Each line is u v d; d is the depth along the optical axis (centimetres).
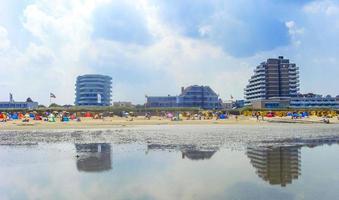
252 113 15375
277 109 17288
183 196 1555
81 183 1853
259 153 2988
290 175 1995
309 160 2573
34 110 15262
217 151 3136
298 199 1477
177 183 1814
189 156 2822
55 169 2291
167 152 3089
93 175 2066
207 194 1578
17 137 4906
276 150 3197
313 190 1623
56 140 4381
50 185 1827
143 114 15562
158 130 6378
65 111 14862
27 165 2462
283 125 8269
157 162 2523
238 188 1678
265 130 6247
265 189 1653
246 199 1488
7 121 10069
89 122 9569
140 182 1848
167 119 12069
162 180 1894
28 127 7381
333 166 2295
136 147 3500
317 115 14250
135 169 2244
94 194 1627
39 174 2125
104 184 1820
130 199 1527
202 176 1989
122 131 6138
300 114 13575
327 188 1661
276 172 2092
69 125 8100
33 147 3619
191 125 8412
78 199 1557
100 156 2872
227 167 2289
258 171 2133
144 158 2730
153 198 1534
